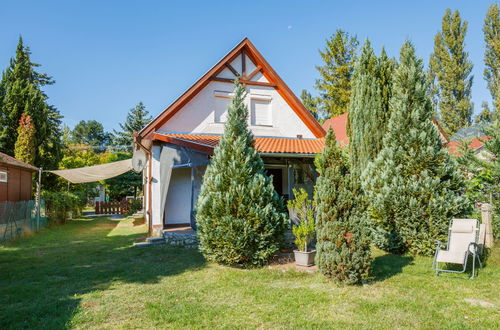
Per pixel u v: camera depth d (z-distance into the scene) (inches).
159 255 406.0
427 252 357.4
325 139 290.0
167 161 534.3
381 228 383.2
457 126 1392.7
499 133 389.7
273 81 648.4
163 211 538.9
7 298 248.4
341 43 1385.3
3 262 379.9
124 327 195.5
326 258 273.4
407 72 389.1
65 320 204.7
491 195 389.7
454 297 238.2
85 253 430.9
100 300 241.4
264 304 229.1
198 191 472.7
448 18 1482.5
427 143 364.8
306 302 230.2
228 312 214.8
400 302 227.6
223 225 329.1
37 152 959.6
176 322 200.8
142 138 561.0
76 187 1233.4
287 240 409.1
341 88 1369.3
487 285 262.4
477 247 303.1
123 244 500.1
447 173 362.3
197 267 340.2
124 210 1250.6
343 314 209.9
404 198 362.6
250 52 637.3
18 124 956.0
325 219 280.5
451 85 1441.9
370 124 466.0
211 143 494.0
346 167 286.8
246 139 354.6
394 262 339.9
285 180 652.1
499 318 201.3
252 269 327.6
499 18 1416.1
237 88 368.2
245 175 338.0
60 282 292.4
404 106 379.2
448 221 348.2
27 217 636.1
